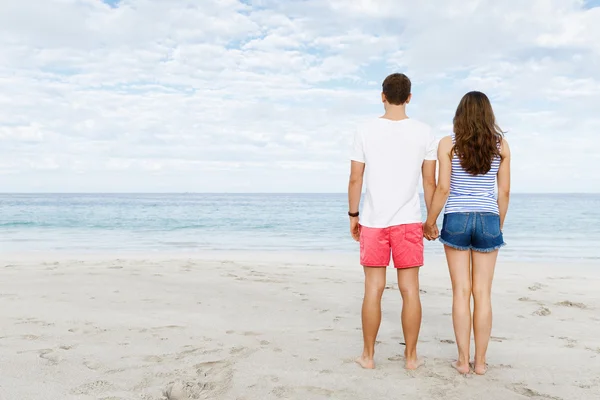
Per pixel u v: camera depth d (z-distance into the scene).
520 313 4.78
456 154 2.92
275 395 2.54
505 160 2.95
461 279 2.94
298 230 20.08
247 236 17.19
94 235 17.05
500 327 4.20
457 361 2.98
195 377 2.78
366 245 2.92
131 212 36.31
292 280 6.56
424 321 4.35
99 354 3.19
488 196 2.92
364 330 2.99
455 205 2.93
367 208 2.96
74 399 2.44
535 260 10.76
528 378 2.85
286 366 2.99
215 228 21.06
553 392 2.64
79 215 31.11
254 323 4.14
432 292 5.93
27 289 5.46
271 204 65.06
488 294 2.94
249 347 3.39
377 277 2.98
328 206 54.94
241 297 5.27
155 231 19.17
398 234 2.88
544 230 19.86
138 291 5.45
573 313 4.80
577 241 15.43
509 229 20.42
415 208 2.92
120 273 6.75
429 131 2.94
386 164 2.90
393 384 2.70
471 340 3.79
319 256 10.76
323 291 5.76
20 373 2.80
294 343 3.52
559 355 3.33
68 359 3.07
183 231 19.34
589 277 7.66
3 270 7.02
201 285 5.93
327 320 4.30
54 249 12.29
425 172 2.97
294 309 4.73
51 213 33.81
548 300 5.52
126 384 2.66
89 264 8.07
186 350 3.30
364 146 2.95
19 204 59.69
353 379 2.78
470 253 3.00
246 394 2.54
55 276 6.38
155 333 3.73
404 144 2.89
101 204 60.78
